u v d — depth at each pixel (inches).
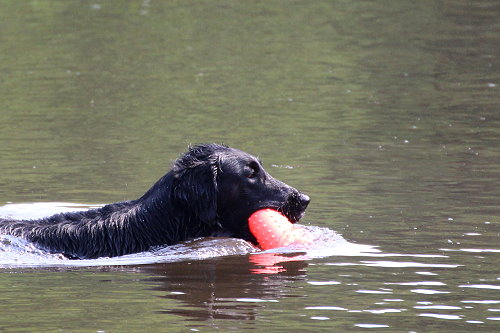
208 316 727.1
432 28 2628.0
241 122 1694.1
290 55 2341.3
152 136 1594.5
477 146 1462.8
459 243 949.8
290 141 1535.4
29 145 1545.3
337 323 709.3
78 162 1411.2
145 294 789.9
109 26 2746.1
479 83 1989.4
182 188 942.4
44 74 2178.9
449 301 762.2
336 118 1713.8
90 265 892.0
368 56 2311.8
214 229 960.9
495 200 1131.3
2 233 947.3
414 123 1654.8
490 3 2960.1
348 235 991.0
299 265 879.1
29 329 700.0
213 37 2578.7
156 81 2098.9
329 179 1269.7
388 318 719.1
